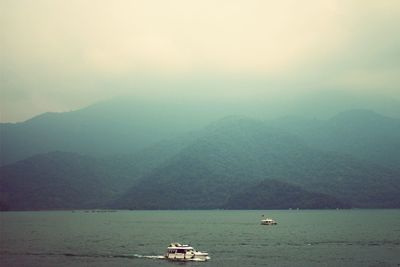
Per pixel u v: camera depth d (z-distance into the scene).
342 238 195.88
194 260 129.38
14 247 167.00
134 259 133.12
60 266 121.75
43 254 146.00
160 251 152.38
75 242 186.12
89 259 133.88
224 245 171.00
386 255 139.00
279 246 166.12
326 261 127.38
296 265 120.81
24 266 122.50
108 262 127.69
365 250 151.88
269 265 120.81
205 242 183.50
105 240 195.00
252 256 138.12
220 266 119.50
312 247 162.12
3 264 126.00
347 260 129.12
